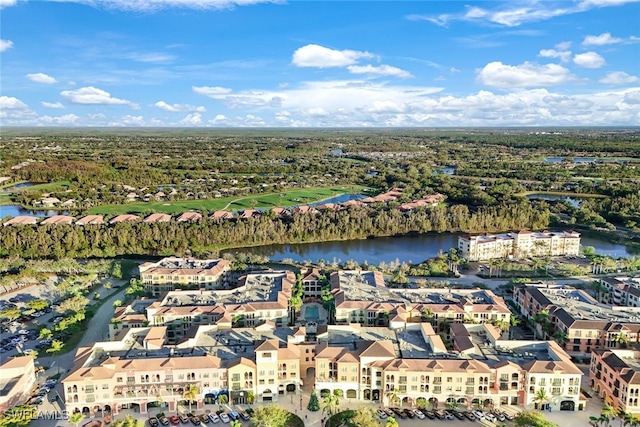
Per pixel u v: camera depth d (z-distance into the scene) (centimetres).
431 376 17650
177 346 19400
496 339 19812
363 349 18562
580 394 17600
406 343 19862
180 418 17062
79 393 17125
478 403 17675
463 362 17912
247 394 17988
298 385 18625
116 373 17412
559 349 19125
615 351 19000
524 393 17588
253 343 19900
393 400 17800
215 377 17838
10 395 17288
